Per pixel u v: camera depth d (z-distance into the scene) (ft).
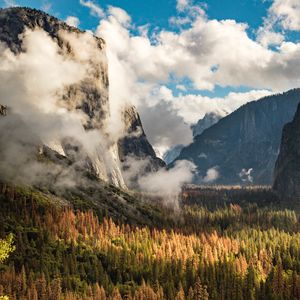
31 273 609.83
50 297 568.41
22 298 547.08
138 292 609.42
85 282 636.07
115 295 592.19
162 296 617.62
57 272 636.89
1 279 574.15
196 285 635.25
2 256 148.36
